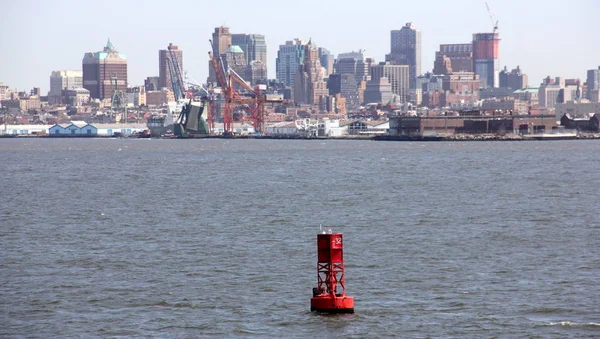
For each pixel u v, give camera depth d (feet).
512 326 388.78
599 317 399.65
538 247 568.41
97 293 447.01
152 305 424.87
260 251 560.20
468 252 551.18
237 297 437.58
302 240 605.73
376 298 433.89
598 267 499.92
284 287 457.27
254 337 378.73
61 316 408.05
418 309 414.21
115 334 382.83
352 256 539.29
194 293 446.19
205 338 377.71
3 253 559.38
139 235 636.48
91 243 599.16
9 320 402.72
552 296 434.30
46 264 520.83
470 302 424.87
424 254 545.03
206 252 558.56
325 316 404.36
